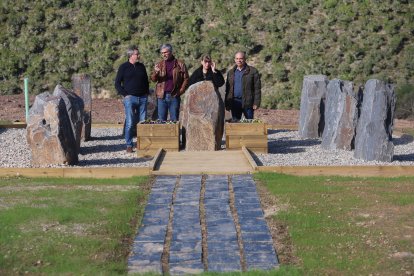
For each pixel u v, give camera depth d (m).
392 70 29.48
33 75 30.58
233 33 31.59
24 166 13.39
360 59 30.05
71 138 13.34
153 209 9.70
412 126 22.41
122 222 8.95
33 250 7.84
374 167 12.15
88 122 17.53
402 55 30.28
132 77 15.07
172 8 33.66
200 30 32.16
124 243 8.21
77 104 15.59
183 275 7.14
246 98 15.88
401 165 12.55
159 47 31.05
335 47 30.70
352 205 9.68
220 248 7.98
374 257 7.58
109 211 9.48
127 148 15.47
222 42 31.17
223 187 11.05
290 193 10.45
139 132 14.84
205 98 15.16
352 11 32.56
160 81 15.51
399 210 9.38
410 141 17.66
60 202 9.96
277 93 28.39
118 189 10.95
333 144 15.80
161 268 7.36
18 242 8.08
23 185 11.34
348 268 7.28
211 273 7.10
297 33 31.45
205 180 11.61
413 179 11.64
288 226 8.75
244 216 9.28
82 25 32.97
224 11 33.12
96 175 12.18
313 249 7.88
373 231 8.46
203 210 9.63
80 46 31.78
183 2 33.97
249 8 33.47
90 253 7.79
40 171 12.23
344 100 15.76
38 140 13.00
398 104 25.06
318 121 17.97
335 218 9.05
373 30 31.48
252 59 30.61
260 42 31.36
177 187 11.08
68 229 8.62
